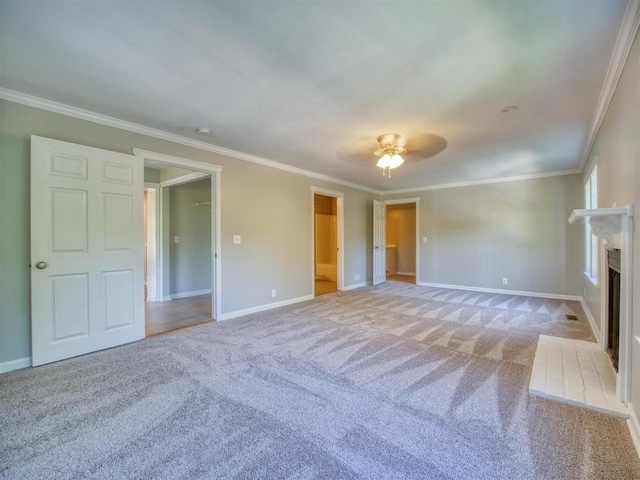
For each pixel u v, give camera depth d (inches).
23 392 87.4
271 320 161.8
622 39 72.4
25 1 61.1
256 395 86.0
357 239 273.4
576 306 192.1
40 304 104.3
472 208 251.1
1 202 100.4
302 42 74.7
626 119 79.8
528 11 64.2
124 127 126.7
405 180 248.7
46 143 104.8
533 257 225.6
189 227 236.1
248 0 60.9
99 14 65.0
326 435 69.0
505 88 97.1
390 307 191.3
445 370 101.5
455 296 225.9
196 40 74.1
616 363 98.6
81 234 113.2
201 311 183.5
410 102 106.8
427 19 66.5
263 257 185.9
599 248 128.6
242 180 173.9
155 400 83.3
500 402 82.3
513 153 169.0
